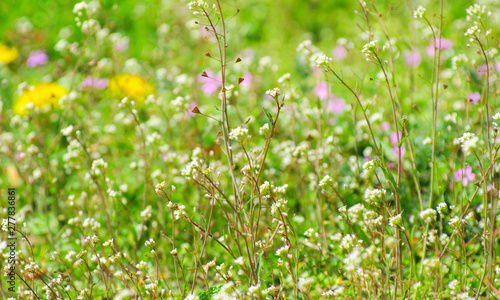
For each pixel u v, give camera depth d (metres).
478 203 2.83
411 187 3.15
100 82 4.67
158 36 5.70
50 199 3.57
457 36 4.68
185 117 4.11
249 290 1.93
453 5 6.16
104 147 4.22
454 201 2.47
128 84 4.59
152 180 3.45
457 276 2.50
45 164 3.48
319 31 7.28
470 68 3.72
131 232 2.94
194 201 3.40
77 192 3.58
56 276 2.72
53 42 6.42
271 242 2.22
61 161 3.95
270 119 2.08
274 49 6.60
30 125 4.37
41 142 3.85
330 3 7.67
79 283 2.78
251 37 7.09
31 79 5.55
